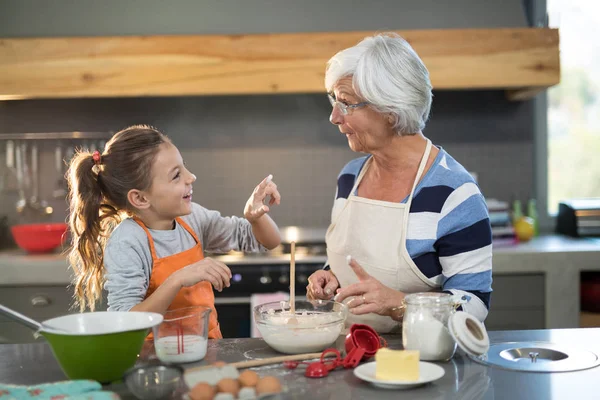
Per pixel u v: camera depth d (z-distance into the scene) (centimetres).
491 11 386
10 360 142
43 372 132
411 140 177
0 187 390
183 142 395
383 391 116
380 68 163
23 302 329
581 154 409
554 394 113
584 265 328
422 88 168
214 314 171
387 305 150
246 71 343
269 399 112
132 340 122
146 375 109
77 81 344
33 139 391
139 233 169
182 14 385
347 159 395
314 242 347
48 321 124
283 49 342
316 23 385
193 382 108
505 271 329
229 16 385
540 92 375
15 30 384
